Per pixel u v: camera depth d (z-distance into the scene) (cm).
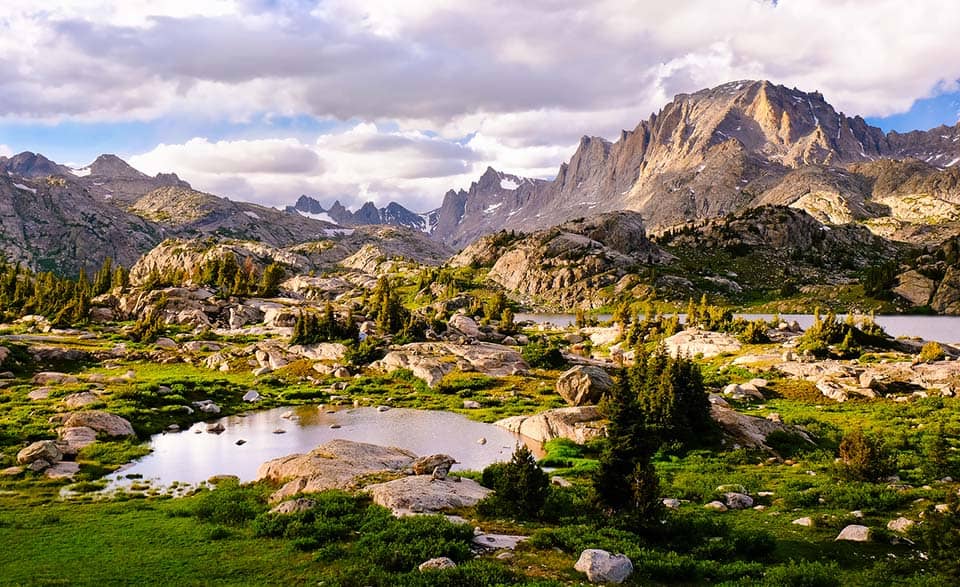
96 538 3092
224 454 5731
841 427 6412
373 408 8175
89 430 5922
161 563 2677
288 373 10350
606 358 12488
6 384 8069
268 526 3144
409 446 6175
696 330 14088
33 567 2633
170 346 12244
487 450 6044
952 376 8206
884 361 9988
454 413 7838
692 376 6012
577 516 3344
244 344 12700
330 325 12338
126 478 4806
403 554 2578
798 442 5712
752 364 10381
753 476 4684
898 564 2636
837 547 2956
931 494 3838
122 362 10556
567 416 6519
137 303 16338
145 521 3456
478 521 3262
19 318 15212
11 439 5453
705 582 2508
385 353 11081
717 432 5862
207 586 2402
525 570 2519
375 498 3562
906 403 7456
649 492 3156
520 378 9744
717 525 3194
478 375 9756
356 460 4547
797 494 3972
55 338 12369
